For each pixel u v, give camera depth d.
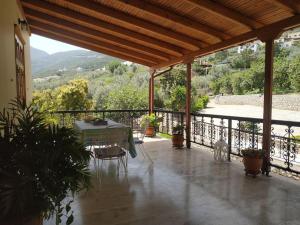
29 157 1.87
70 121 7.47
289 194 3.40
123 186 3.72
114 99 10.98
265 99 4.14
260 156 4.05
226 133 5.78
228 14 3.84
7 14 3.24
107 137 4.20
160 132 8.78
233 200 3.21
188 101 6.40
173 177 4.13
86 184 2.21
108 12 4.66
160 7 4.25
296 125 3.92
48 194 1.89
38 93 10.14
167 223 2.65
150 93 8.61
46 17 5.48
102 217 2.78
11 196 1.72
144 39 5.82
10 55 3.40
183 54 6.40
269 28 3.93
